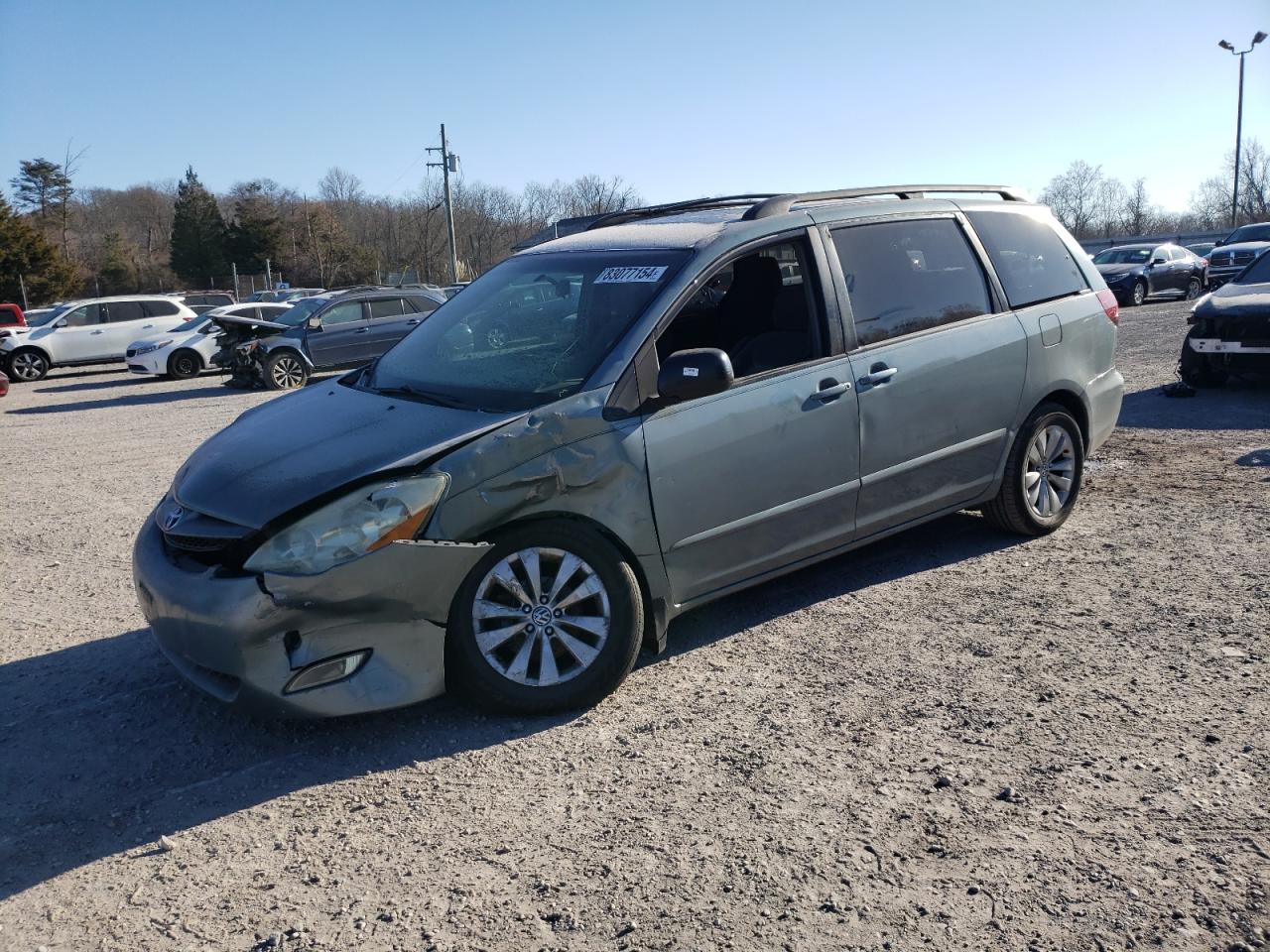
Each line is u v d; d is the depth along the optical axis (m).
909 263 4.82
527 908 2.64
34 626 4.98
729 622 4.56
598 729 3.61
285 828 3.07
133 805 3.24
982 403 4.97
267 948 2.53
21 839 3.06
